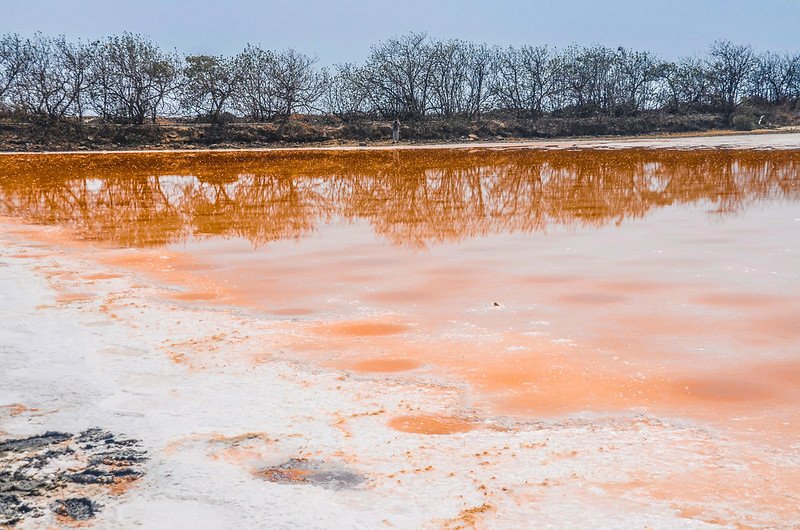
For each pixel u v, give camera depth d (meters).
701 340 6.28
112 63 45.50
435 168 25.20
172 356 6.00
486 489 3.83
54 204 16.56
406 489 3.83
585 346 6.19
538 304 7.50
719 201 15.25
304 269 9.34
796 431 4.52
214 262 9.83
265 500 3.73
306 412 4.86
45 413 4.82
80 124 43.44
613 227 12.18
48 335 6.55
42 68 43.84
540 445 4.36
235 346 6.29
